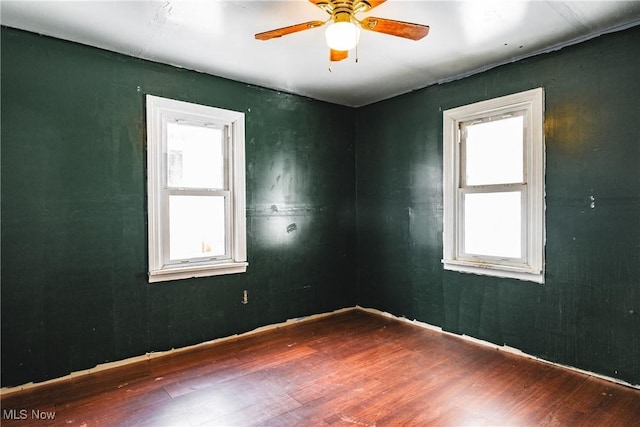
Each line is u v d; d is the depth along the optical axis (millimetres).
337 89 3787
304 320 3975
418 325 3779
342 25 1904
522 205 3010
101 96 2791
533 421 2076
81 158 2709
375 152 4219
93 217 2756
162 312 3061
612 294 2539
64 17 2344
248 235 3566
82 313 2707
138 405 2264
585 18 2381
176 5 2219
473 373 2676
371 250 4285
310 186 4047
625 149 2484
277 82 3564
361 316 4133
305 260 4000
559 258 2783
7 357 2436
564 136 2754
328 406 2240
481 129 3295
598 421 2074
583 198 2666
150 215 2986
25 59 2504
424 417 2115
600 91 2584
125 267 2889
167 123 3119
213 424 2062
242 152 3502
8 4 2180
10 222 2455
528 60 2953
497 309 3154
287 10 2285
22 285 2492
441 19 2391
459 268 3408
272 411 2188
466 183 3408
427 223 3691
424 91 3711
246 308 3551
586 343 2656
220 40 2678
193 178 3264
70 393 2418
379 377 2619
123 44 2727
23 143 2498
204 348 3193
